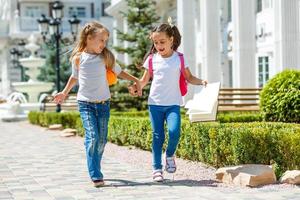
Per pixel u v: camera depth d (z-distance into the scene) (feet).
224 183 26.89
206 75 85.20
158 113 27.84
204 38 85.87
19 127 85.05
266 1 85.46
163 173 30.60
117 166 34.45
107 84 27.89
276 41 67.36
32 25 185.26
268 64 85.05
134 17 83.30
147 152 42.11
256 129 28.58
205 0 85.20
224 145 30.27
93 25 27.43
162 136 27.96
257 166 26.78
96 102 27.45
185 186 26.27
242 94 67.97
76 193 25.31
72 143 53.06
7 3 192.34
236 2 80.33
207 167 32.42
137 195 24.31
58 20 91.76
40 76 159.12
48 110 99.60
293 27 65.77
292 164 27.07
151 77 28.45
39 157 41.09
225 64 99.14
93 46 27.27
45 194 25.32
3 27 187.52
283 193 23.71
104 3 197.16
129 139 46.80
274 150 27.66
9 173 32.65
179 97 27.84
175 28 27.99
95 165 27.07
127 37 82.94
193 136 34.63
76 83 30.99
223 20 99.71
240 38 79.87
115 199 23.54
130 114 68.80
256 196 23.24
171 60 27.73
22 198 24.47
